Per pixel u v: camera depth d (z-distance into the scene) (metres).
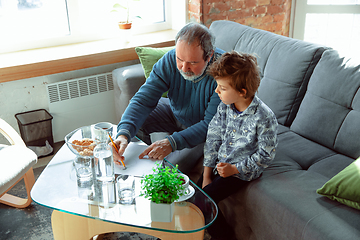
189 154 1.83
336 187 1.27
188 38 1.54
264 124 1.40
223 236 1.64
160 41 2.79
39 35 2.67
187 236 1.28
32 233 1.74
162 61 1.82
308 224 1.22
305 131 1.82
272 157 1.43
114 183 1.33
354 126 1.60
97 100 2.68
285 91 1.92
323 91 1.75
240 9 2.91
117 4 2.66
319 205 1.29
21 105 2.47
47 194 1.27
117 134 1.60
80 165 1.39
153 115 2.03
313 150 1.72
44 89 2.51
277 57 1.99
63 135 2.64
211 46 1.61
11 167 1.65
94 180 1.35
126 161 1.45
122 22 2.75
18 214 1.88
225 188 1.51
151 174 1.27
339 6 3.10
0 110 2.41
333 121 1.70
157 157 1.48
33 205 1.95
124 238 1.70
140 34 3.06
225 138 1.55
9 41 2.54
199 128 1.68
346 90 1.66
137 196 1.26
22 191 2.09
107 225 1.32
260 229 1.43
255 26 3.04
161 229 1.13
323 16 3.20
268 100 2.01
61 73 2.53
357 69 1.65
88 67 2.51
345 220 1.21
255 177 1.49
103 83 2.67
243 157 1.51
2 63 2.28
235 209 1.57
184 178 1.35
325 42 3.31
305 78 1.87
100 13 2.86
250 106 1.42
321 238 1.17
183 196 1.28
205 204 1.24
